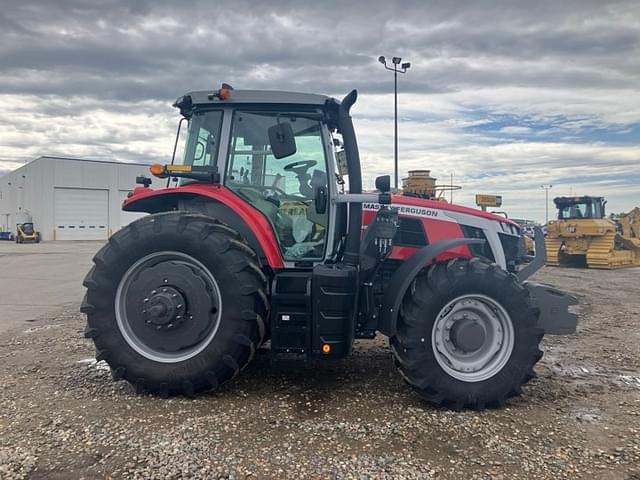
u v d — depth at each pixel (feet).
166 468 8.60
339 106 13.02
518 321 11.53
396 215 12.90
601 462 8.93
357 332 12.73
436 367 11.30
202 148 13.51
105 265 12.01
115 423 10.37
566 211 52.90
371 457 9.04
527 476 8.45
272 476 8.39
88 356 15.74
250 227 12.56
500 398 11.37
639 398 12.19
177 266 11.97
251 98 13.02
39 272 44.04
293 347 11.68
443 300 11.41
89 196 113.09
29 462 8.77
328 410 11.19
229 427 10.22
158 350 12.01
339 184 14.16
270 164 13.30
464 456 9.12
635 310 24.97
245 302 11.68
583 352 16.67
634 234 51.83
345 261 12.50
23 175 123.54
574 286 34.53
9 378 13.41
